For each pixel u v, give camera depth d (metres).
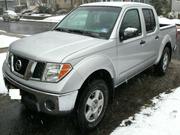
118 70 4.10
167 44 6.18
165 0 32.84
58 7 50.16
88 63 3.34
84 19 4.60
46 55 3.23
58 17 33.44
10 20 32.31
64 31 4.48
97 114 3.69
